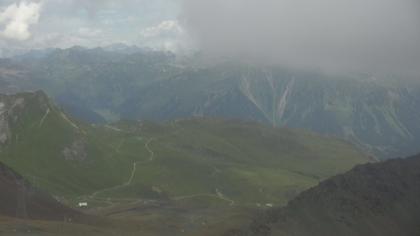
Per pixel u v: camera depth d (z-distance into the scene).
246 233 193.25
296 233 189.00
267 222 196.38
